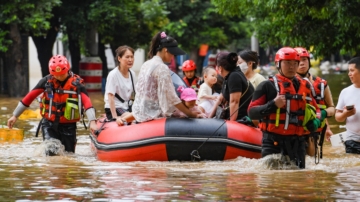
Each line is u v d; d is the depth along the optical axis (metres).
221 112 11.01
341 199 7.00
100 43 34.34
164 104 10.24
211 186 7.74
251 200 6.93
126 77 11.95
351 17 17.53
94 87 30.33
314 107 9.13
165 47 10.32
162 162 10.01
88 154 11.37
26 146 12.21
